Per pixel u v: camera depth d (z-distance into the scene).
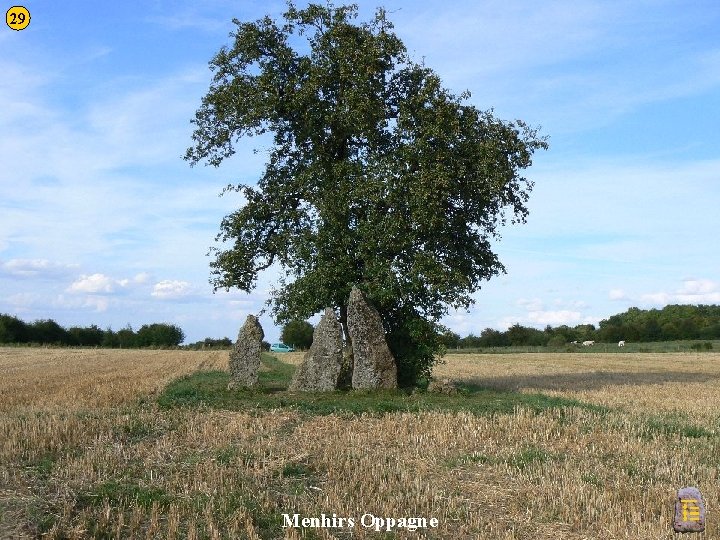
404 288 22.56
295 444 13.80
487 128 23.44
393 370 22.39
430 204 21.66
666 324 101.06
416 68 23.88
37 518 9.01
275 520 9.40
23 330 91.69
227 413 17.50
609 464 12.99
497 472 12.12
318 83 22.83
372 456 12.88
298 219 23.83
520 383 31.25
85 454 12.30
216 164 24.77
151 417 16.36
